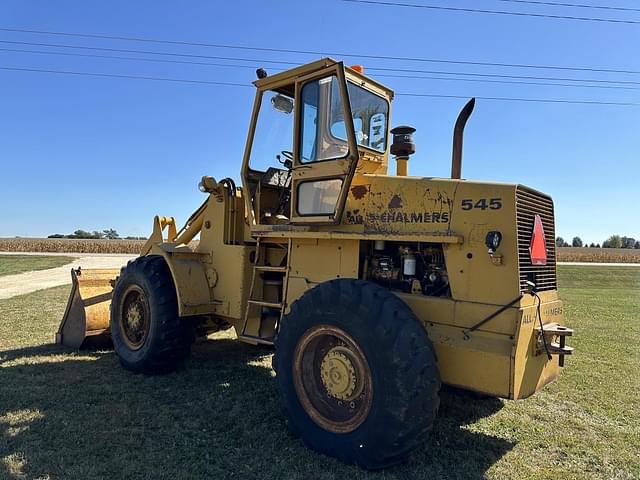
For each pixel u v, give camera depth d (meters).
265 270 4.28
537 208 3.36
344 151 3.60
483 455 3.25
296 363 3.32
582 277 23.08
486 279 3.00
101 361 5.32
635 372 5.55
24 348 5.85
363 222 3.54
